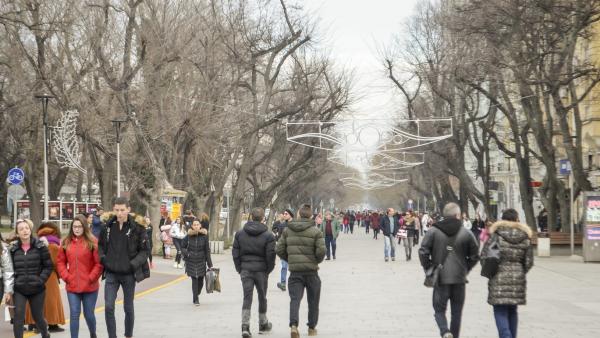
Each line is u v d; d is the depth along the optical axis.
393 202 179.50
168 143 51.03
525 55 43.12
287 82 68.44
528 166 52.16
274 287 28.88
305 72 63.44
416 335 16.83
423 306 22.39
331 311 21.25
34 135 59.53
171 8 48.47
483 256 13.97
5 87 57.75
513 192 87.88
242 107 56.28
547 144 46.72
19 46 47.50
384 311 21.22
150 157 47.22
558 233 46.50
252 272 16.91
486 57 43.34
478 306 22.33
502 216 14.20
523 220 85.06
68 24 45.50
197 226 22.89
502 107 49.66
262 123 57.19
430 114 67.81
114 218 15.08
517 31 41.41
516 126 51.09
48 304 17.66
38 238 16.03
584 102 60.56
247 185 105.31
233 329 18.02
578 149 43.22
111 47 48.81
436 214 86.75
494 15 41.41
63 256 14.87
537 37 41.78
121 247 14.91
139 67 44.66
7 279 14.43
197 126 49.69
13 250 14.84
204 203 56.19
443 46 61.22
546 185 51.03
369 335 16.86
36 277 14.81
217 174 59.50
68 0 45.78
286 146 77.31
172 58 46.84
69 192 126.62
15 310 14.69
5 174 70.06
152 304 23.41
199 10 51.94
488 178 62.09
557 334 16.81
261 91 66.81
